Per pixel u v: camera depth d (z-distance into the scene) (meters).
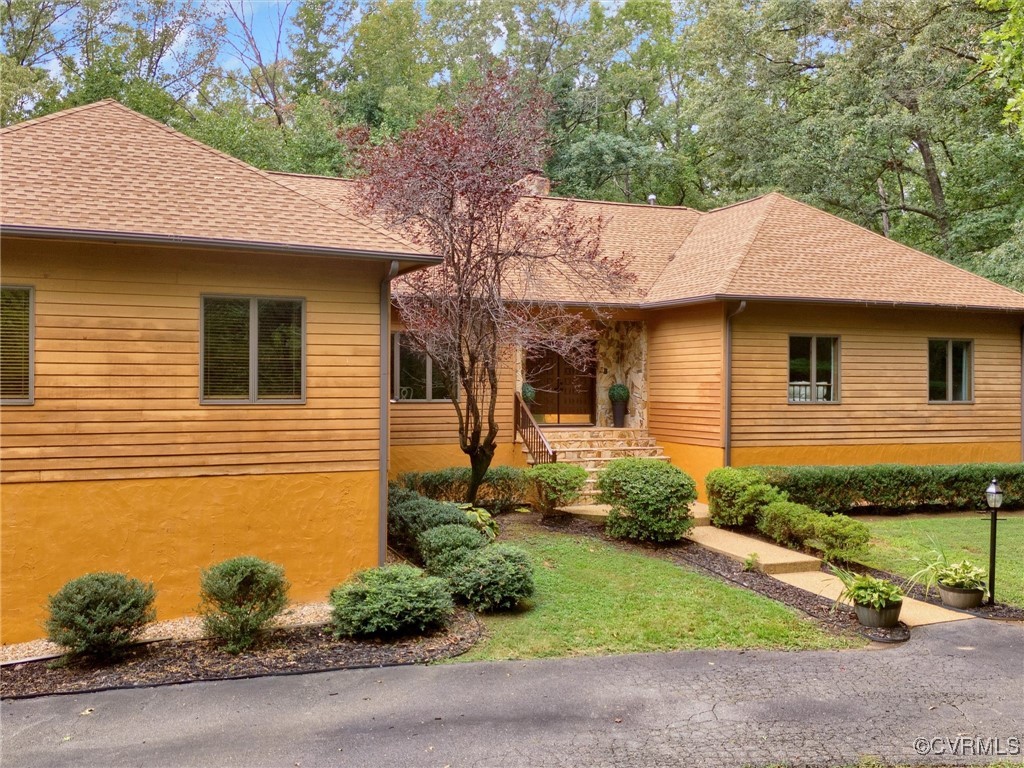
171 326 8.97
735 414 14.92
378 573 8.69
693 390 15.77
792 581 10.37
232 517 9.24
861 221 27.59
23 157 9.08
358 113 34.88
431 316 11.70
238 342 9.27
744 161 29.28
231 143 25.64
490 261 12.62
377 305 9.93
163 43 33.19
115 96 26.69
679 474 12.21
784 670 7.38
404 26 37.19
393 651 7.78
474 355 12.07
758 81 28.36
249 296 9.31
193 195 9.35
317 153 27.95
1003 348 17.38
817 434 15.60
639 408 17.69
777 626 8.61
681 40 39.00
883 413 16.17
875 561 11.61
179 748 5.70
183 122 27.39
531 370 18.11
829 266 16.16
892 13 23.17
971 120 23.19
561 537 12.39
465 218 11.34
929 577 10.00
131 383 8.80
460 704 6.52
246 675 7.14
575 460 16.09
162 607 8.91
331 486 9.72
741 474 13.24
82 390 8.60
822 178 26.17
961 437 16.91
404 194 10.91
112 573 7.96
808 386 15.65
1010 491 15.78
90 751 5.65
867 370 16.06
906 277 16.52
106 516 8.70
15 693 6.74
